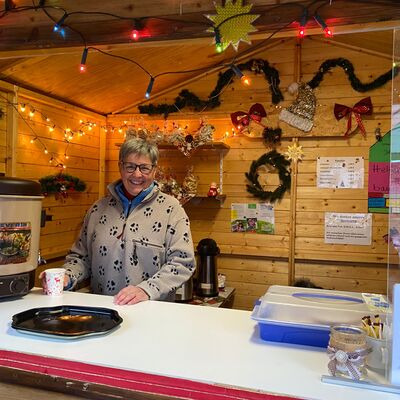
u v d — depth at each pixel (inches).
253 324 45.8
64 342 38.9
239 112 127.3
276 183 126.9
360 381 31.2
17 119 100.1
